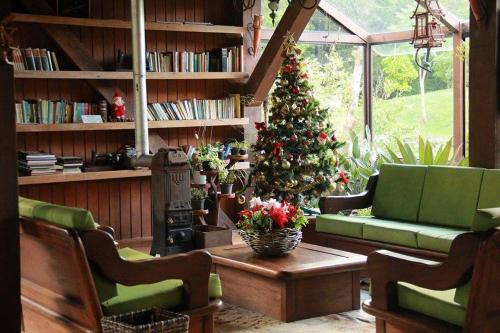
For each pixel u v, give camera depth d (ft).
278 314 16.72
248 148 28.30
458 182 19.89
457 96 28.32
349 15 31.32
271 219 17.70
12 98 12.39
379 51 31.89
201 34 28.43
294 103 23.81
